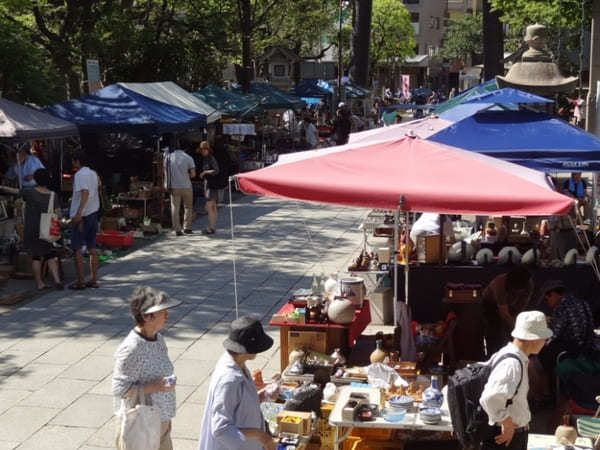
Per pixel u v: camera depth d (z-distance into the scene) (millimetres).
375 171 7043
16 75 22625
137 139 22547
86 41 28562
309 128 33094
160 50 33500
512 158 10031
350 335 8117
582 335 7684
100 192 14078
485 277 10539
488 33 32250
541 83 15664
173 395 5754
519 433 5516
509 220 12977
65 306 11930
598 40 20734
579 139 10211
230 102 28844
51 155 20719
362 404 6410
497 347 8695
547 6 26016
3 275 12984
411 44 80812
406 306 8203
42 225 12484
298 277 13680
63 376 9109
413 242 11094
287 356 8180
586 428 6570
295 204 22344
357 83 43969
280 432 6367
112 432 7656
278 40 50031
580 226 12836
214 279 13531
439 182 6809
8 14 27203
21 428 7727
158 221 18281
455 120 13555
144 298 5445
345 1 45812
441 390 7340
